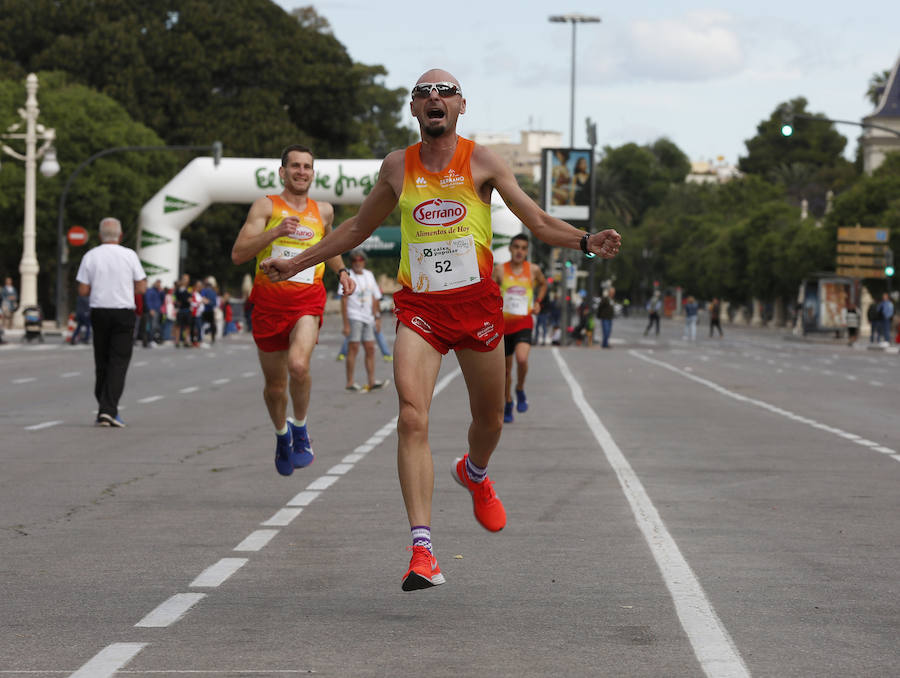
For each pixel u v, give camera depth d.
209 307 60.94
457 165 8.91
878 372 44.69
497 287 9.04
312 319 13.45
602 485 14.61
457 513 12.62
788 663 7.21
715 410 26.06
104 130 83.38
